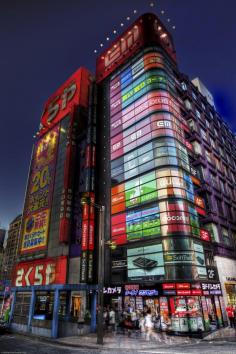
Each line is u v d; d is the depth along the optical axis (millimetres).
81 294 30953
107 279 29469
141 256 26906
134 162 33406
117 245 30172
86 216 33688
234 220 40188
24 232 45594
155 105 34219
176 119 34969
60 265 33750
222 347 12953
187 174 31094
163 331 20406
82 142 44344
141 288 25047
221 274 29250
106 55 50312
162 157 30062
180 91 41719
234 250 35250
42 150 53062
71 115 46781
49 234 39156
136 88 38938
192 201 29438
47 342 17156
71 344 15492
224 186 42656
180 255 24109
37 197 46594
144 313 23250
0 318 26938
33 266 38750
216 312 24484
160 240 25844
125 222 30719
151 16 44500
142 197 30078
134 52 43156
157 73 37125
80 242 35031
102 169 38500
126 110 38969
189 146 36125
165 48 43688
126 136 36719
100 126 43344
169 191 27703
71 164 41406
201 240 27344
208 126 46906
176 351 12094
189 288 22266
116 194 33938
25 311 24609
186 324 20531
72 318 21859
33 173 52188
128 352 12625
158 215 27297
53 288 20938
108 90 45750
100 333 15719
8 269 108312
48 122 55406
